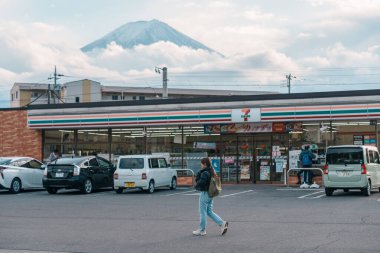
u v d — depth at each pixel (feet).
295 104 88.79
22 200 65.92
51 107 102.37
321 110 87.45
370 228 39.34
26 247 34.04
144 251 32.22
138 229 40.86
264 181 93.04
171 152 97.40
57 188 75.92
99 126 99.14
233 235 37.47
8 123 105.19
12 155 104.73
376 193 71.00
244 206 56.13
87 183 76.18
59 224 44.11
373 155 69.97
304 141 90.99
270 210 52.11
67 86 258.78
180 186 90.58
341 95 86.69
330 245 32.89
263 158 93.40
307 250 31.48
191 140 96.63
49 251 32.73
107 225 43.16
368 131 87.76
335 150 67.31
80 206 58.08
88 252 32.30
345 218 45.03
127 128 100.22
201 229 37.73
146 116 96.32
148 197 69.15
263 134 93.66
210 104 93.25
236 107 91.66
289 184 88.53
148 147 98.94
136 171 75.20
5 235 38.65
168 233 38.81
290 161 91.56
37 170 80.89
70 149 103.04
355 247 32.14
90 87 259.80
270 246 33.01
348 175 66.03
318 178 89.76
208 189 37.58
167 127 98.02
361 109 85.51
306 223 42.60
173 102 95.30
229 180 94.79
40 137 104.17
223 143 95.40
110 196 71.51
